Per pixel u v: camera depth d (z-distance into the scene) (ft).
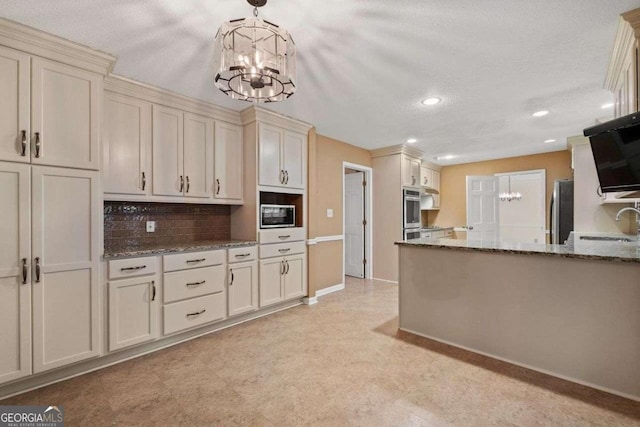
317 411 5.72
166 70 7.77
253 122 10.65
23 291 6.15
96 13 5.54
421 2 5.25
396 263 16.16
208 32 6.15
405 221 16.19
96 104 7.06
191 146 9.69
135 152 8.48
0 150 5.91
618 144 5.70
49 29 6.05
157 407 5.86
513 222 21.77
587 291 6.48
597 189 11.51
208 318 9.26
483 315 7.95
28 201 6.20
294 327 9.92
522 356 7.33
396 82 8.38
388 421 5.42
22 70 6.14
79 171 6.84
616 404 5.84
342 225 15.23
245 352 8.16
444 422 5.38
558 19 5.71
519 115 11.04
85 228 6.91
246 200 11.02
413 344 8.59
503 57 7.07
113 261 7.41
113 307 7.41
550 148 16.60
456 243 8.96
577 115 11.04
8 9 5.41
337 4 5.30
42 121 6.36
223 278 9.68
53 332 6.49
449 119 11.55
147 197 8.70
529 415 5.55
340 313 11.28
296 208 12.43
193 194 9.71
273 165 11.18
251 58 5.31
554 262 6.88
